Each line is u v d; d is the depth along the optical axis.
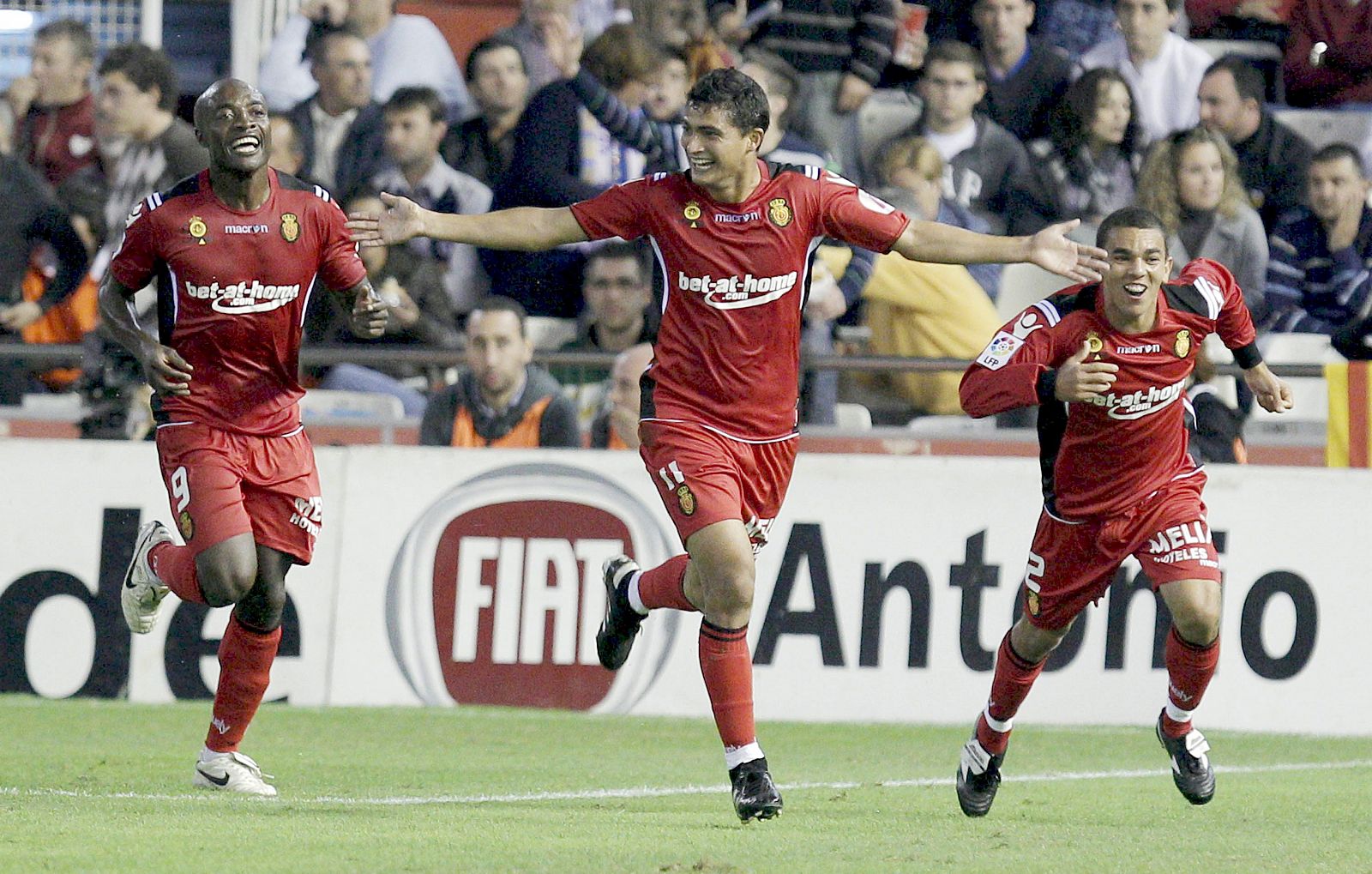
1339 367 33.69
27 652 30.58
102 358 34.69
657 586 19.53
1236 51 41.88
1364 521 30.52
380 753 24.67
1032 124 39.25
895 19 39.25
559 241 17.16
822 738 28.31
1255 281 38.53
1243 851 15.16
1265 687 30.42
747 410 17.22
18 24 41.81
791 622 30.69
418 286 36.72
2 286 37.78
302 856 13.38
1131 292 17.77
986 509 30.69
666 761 24.61
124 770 21.67
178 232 18.53
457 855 13.48
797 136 38.94
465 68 39.88
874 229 17.08
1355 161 38.06
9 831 14.88
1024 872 13.22
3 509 30.67
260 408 19.28
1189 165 37.88
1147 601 30.36
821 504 30.84
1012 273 37.94
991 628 30.56
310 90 39.44
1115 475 18.62
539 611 30.78
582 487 30.91
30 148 38.62
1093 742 28.16
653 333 34.50
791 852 14.16
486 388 33.00
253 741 25.73
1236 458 34.19
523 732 27.73
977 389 18.08
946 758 25.88
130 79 37.56
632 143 38.19
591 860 13.24
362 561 30.86
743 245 16.97
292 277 18.95
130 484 30.78
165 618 30.64
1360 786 22.50
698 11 39.41
